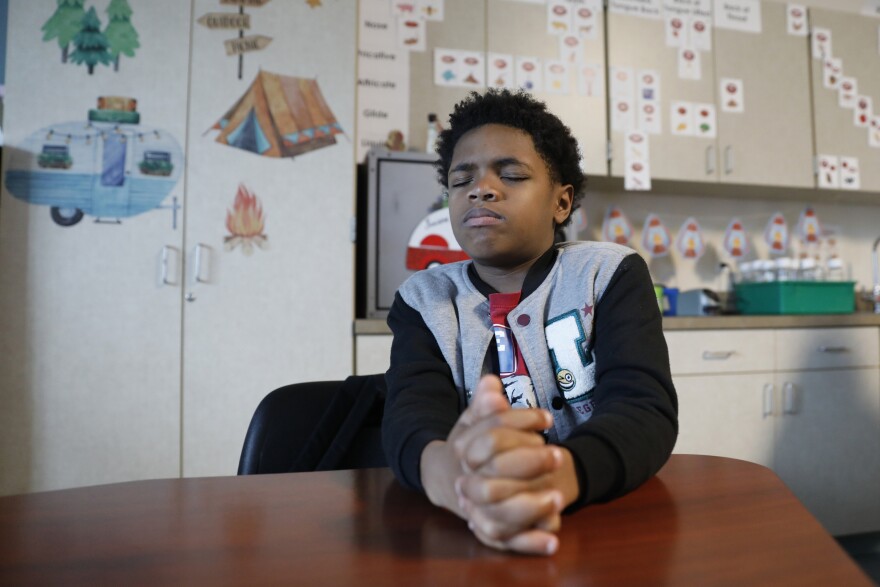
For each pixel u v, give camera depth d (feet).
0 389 5.43
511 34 8.12
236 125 6.09
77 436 5.55
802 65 9.02
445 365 2.28
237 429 5.88
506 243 2.28
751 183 8.66
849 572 1.06
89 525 1.36
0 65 6.15
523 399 2.24
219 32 6.11
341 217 6.30
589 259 2.36
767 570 1.07
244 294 6.00
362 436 2.65
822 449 7.31
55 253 5.62
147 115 5.87
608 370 2.01
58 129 5.69
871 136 9.23
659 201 9.37
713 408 6.97
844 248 9.96
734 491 1.61
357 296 7.23
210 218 5.97
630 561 1.12
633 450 1.53
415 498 1.58
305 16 6.34
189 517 1.42
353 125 6.40
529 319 2.29
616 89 8.30
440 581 1.04
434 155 6.75
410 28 7.90
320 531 1.31
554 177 2.50
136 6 5.91
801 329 7.36
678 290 8.65
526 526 1.17
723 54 8.72
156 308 5.79
